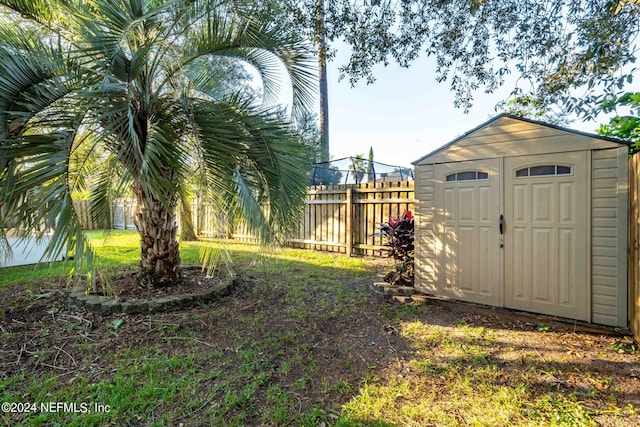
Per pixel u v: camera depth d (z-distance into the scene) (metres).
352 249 6.65
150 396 1.95
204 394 1.99
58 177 2.44
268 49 3.55
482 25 3.94
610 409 1.86
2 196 2.25
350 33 4.15
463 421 1.76
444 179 3.77
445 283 3.75
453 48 4.18
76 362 2.35
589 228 2.94
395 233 4.48
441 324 3.17
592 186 2.92
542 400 1.94
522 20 3.73
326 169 8.08
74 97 2.56
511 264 3.33
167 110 3.21
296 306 3.62
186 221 4.14
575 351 2.57
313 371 2.29
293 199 3.44
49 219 2.34
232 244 7.86
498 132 3.40
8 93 2.30
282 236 3.44
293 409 1.86
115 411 1.81
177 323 3.03
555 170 3.11
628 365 2.35
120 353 2.48
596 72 3.22
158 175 2.64
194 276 4.39
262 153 3.26
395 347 2.68
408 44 4.17
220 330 2.95
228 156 2.96
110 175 3.12
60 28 3.26
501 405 1.90
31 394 1.96
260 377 2.19
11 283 4.20
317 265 5.72
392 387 2.09
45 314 3.16
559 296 3.08
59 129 2.53
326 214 7.14
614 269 2.83
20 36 2.56
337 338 2.84
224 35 3.37
